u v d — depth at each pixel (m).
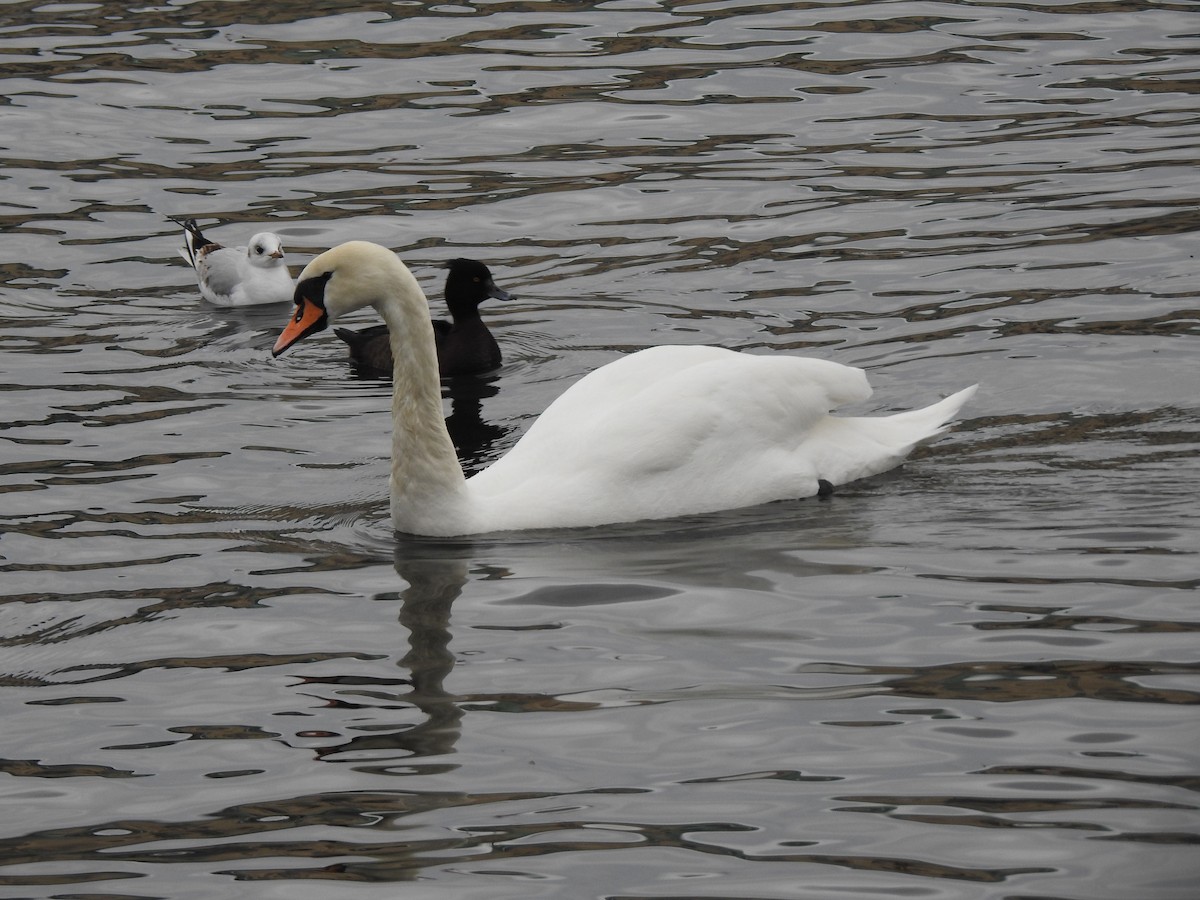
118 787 10.20
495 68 28.95
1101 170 23.56
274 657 11.85
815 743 10.32
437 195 24.28
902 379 17.38
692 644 11.78
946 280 20.20
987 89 27.06
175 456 16.27
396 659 11.73
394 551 13.80
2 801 10.08
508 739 10.55
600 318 20.06
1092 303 19.06
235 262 21.88
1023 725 10.39
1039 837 9.22
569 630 12.10
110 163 25.75
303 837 9.55
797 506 14.48
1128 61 27.98
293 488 15.41
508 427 17.14
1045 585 12.42
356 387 18.50
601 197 23.89
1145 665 11.07
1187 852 9.00
